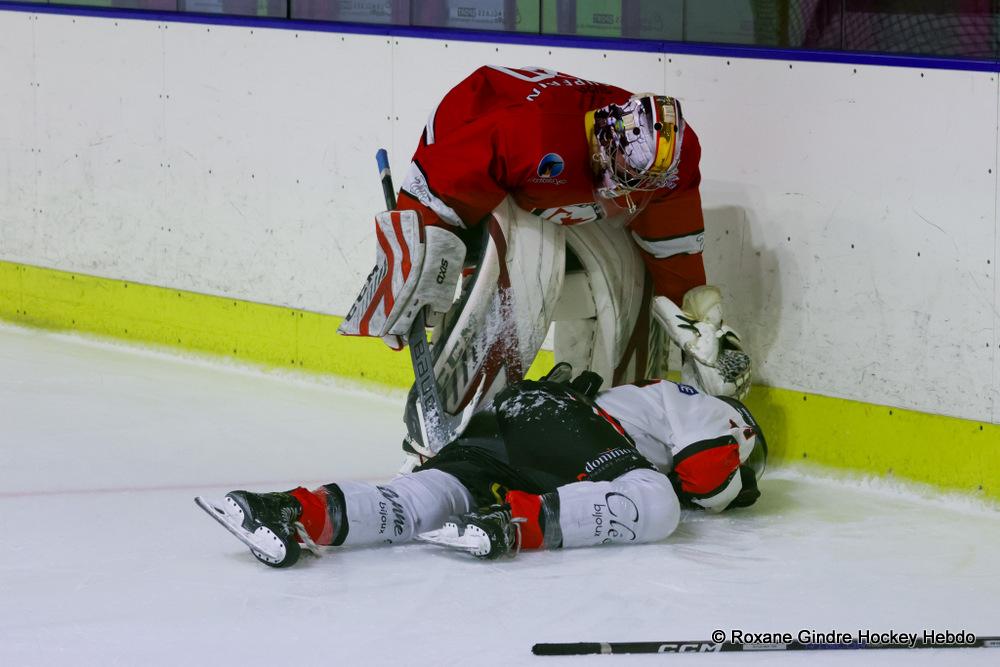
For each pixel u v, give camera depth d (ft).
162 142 68.44
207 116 66.64
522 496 36.60
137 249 69.87
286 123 63.82
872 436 46.01
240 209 65.67
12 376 63.00
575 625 31.73
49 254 73.51
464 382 43.86
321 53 62.39
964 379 43.39
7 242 75.25
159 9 68.08
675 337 45.21
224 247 66.44
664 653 30.07
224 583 34.55
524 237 43.27
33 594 33.68
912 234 44.57
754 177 49.19
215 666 29.04
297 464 48.73
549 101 41.98
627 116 40.14
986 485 42.93
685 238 44.93
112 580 34.83
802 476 48.11
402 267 41.91
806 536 39.99
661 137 39.83
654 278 46.26
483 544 35.27
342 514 35.96
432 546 37.86
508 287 43.32
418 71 59.41
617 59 53.26
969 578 36.06
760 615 32.71
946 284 43.75
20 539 38.60
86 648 30.01
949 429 43.80
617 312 45.75
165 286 68.85
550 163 41.42
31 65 73.15
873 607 33.50
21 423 54.03
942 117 43.60
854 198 46.16
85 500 43.11
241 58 65.10
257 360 65.46
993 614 33.09
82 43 71.05
